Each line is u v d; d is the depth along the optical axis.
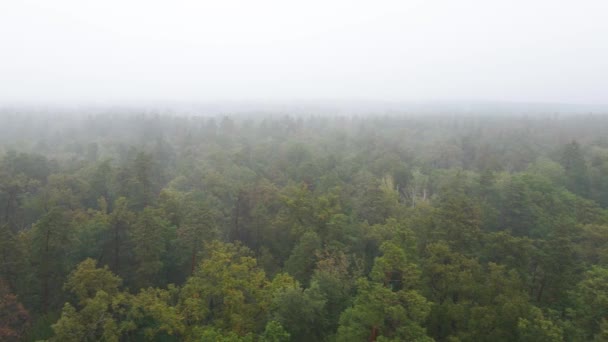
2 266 39.59
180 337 37.41
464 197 51.69
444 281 36.69
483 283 36.59
